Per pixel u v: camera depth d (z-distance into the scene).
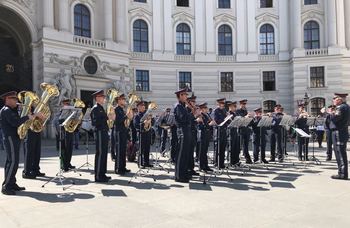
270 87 41.75
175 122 11.72
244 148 16.05
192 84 40.88
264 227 6.87
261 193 9.68
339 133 11.78
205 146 13.43
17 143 9.89
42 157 18.42
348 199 9.00
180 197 9.24
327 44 40.50
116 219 7.41
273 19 41.81
